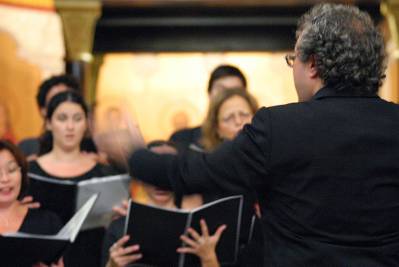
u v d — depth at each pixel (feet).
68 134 24.03
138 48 60.29
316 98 11.91
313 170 11.45
